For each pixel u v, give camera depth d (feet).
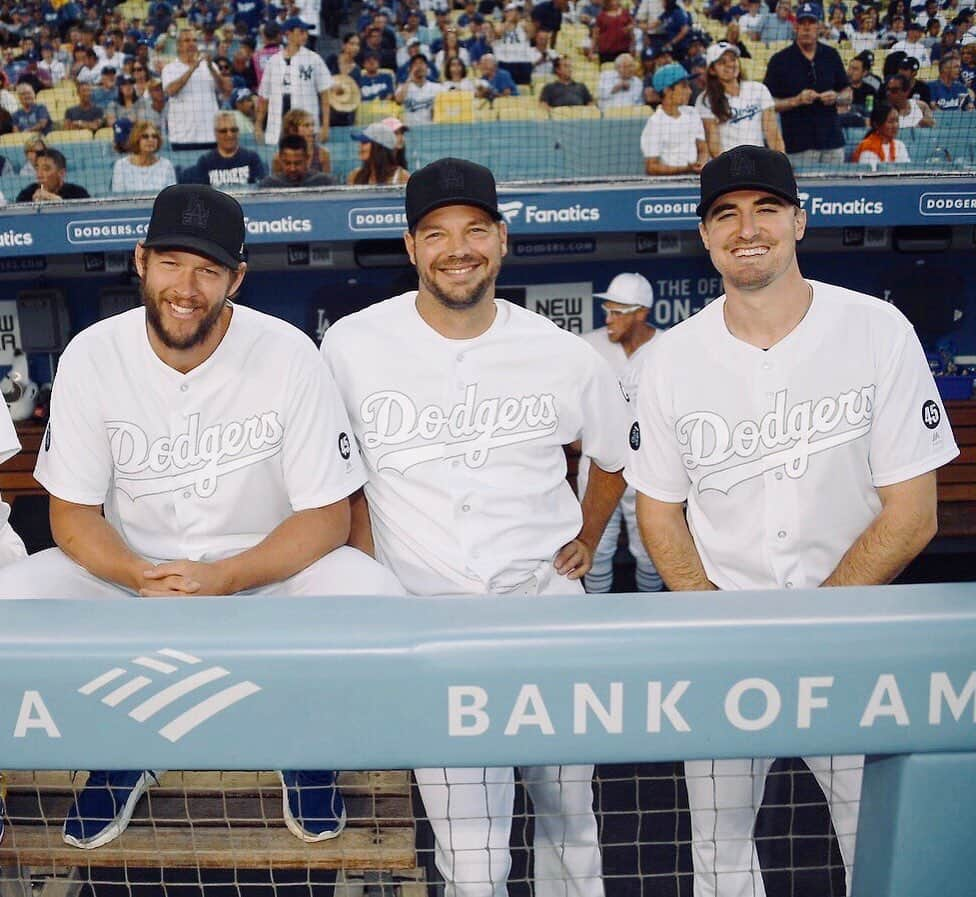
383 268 23.22
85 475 6.98
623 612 3.28
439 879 7.51
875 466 6.64
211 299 6.41
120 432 6.91
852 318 6.61
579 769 6.44
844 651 3.18
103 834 5.91
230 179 22.35
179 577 6.33
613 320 17.72
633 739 3.25
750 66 24.26
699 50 22.98
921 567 18.88
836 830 5.99
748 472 6.73
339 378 7.59
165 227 6.27
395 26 24.54
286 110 22.48
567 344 7.67
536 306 23.25
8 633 3.19
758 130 21.80
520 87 24.77
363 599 3.39
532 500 7.56
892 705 3.22
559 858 6.74
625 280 17.54
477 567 7.30
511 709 3.21
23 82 23.75
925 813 3.31
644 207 18.93
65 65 23.58
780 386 6.60
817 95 21.80
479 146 24.03
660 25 24.32
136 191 22.39
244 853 5.82
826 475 6.66
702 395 6.73
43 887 7.52
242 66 23.67
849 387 6.57
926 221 18.92
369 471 7.57
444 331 7.48
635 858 9.34
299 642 3.18
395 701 3.20
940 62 22.66
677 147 21.81
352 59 23.77
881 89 22.53
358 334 7.61
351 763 3.26
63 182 22.56
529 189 18.84
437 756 3.26
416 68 24.03
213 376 6.82
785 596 3.36
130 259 21.95
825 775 5.91
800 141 22.24
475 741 3.24
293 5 24.30
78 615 3.29
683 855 9.33
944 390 23.00
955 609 3.25
